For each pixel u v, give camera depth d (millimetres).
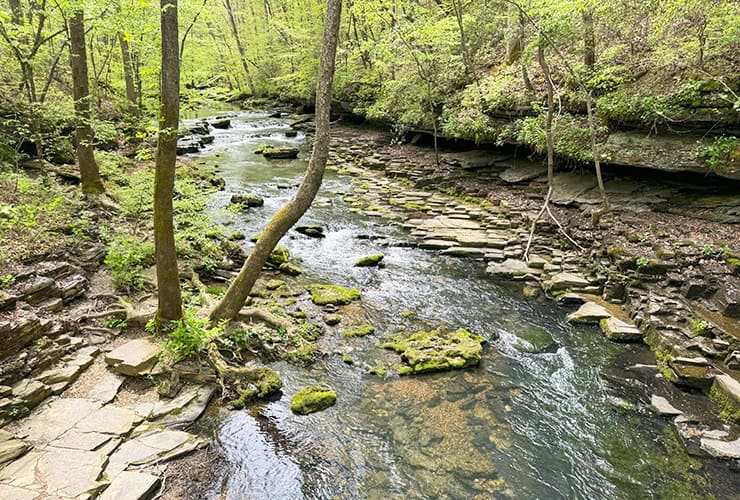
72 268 9445
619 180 15492
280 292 11172
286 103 44562
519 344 9375
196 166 22281
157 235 7734
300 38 34875
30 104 12234
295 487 5816
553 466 6316
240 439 6555
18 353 6859
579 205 15578
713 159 11922
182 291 10016
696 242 11430
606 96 14602
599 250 12609
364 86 30297
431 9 25188
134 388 7180
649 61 14320
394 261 13523
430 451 6523
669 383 8062
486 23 21984
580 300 11062
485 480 6039
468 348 8891
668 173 13805
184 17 13930
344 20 33812
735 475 6117
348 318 10258
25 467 5363
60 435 5953
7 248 8969
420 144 26625
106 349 7902
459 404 7555
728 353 8242
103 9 9164
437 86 23219
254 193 19219
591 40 15430
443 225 16000
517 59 19281
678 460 6410
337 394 7746
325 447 6543
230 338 8570
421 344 9047
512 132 17859
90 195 13156
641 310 9930
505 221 15875
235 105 50250
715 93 12016
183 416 6762
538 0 13344
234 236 14109
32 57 12141
